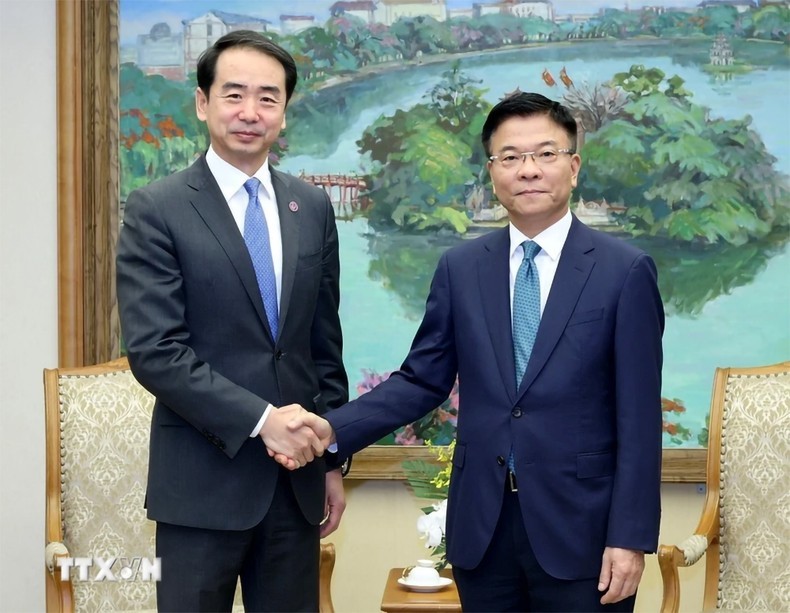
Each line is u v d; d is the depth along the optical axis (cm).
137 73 341
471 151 336
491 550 218
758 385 298
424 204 337
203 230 221
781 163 329
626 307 216
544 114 221
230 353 219
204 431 213
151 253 218
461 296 230
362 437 235
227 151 225
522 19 334
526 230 226
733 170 329
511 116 222
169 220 220
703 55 330
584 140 333
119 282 221
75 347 338
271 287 224
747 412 295
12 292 344
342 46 338
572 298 218
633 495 209
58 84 339
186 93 341
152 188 225
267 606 224
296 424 212
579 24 333
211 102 225
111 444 302
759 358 328
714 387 302
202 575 215
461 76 335
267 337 221
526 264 225
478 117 335
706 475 310
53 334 345
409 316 337
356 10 338
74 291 339
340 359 249
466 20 335
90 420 302
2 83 343
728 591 290
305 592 228
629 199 332
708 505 293
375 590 340
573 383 214
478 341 223
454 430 334
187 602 214
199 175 227
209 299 218
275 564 223
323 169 338
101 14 339
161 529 221
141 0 341
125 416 305
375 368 337
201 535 216
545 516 211
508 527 217
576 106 333
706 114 330
